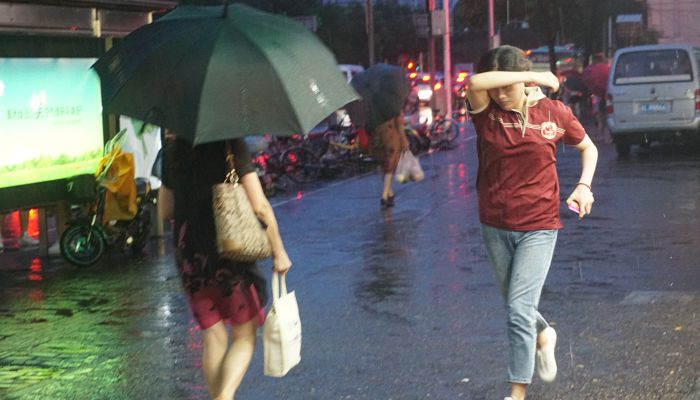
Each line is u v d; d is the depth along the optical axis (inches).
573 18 2420.0
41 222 534.0
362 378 286.0
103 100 230.2
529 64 244.2
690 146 1130.7
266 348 235.0
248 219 228.1
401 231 581.9
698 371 283.0
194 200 230.4
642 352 304.0
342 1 2596.0
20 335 354.3
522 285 245.8
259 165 786.8
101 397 275.4
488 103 246.4
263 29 227.5
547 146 244.7
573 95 1702.8
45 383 290.7
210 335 236.2
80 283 455.5
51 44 501.7
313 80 225.8
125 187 508.7
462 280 429.7
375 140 698.8
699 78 991.0
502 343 321.4
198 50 222.2
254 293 236.8
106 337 349.4
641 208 637.9
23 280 465.7
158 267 494.9
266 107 219.0
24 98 488.1
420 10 2711.6
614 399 259.4
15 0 474.6
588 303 374.6
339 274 453.1
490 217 249.6
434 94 1670.8
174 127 218.2
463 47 2164.1
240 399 268.5
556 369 271.4
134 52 230.7
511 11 2356.1
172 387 284.7
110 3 524.4
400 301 390.6
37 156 496.4
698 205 644.1
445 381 281.3
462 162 1061.1
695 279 416.2
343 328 347.9
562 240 524.1
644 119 1002.7
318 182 914.7
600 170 886.4
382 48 2519.7
